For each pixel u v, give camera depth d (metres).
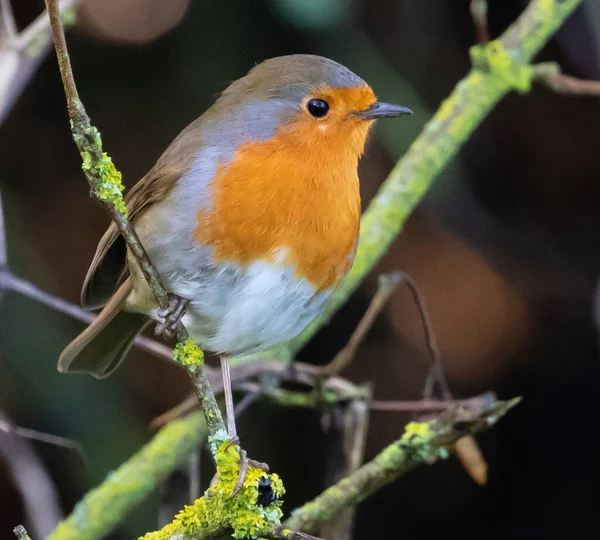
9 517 8.40
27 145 8.84
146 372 8.76
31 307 8.43
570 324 9.30
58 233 8.77
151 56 8.73
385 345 9.30
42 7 8.80
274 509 4.46
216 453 4.48
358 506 9.81
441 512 9.80
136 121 8.92
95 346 6.52
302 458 9.34
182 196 5.45
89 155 4.25
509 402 5.45
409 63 9.08
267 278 5.47
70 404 8.35
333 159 5.60
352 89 5.64
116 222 4.46
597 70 9.27
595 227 9.40
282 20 8.45
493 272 9.24
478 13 7.73
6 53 6.67
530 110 9.39
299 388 9.31
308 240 5.52
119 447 8.41
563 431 9.64
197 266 5.45
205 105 8.75
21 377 8.26
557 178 9.44
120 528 8.16
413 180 7.36
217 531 4.42
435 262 9.21
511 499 9.76
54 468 8.38
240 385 6.76
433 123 7.57
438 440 5.53
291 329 5.81
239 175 5.41
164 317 4.61
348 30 8.66
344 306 9.28
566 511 9.66
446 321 9.19
